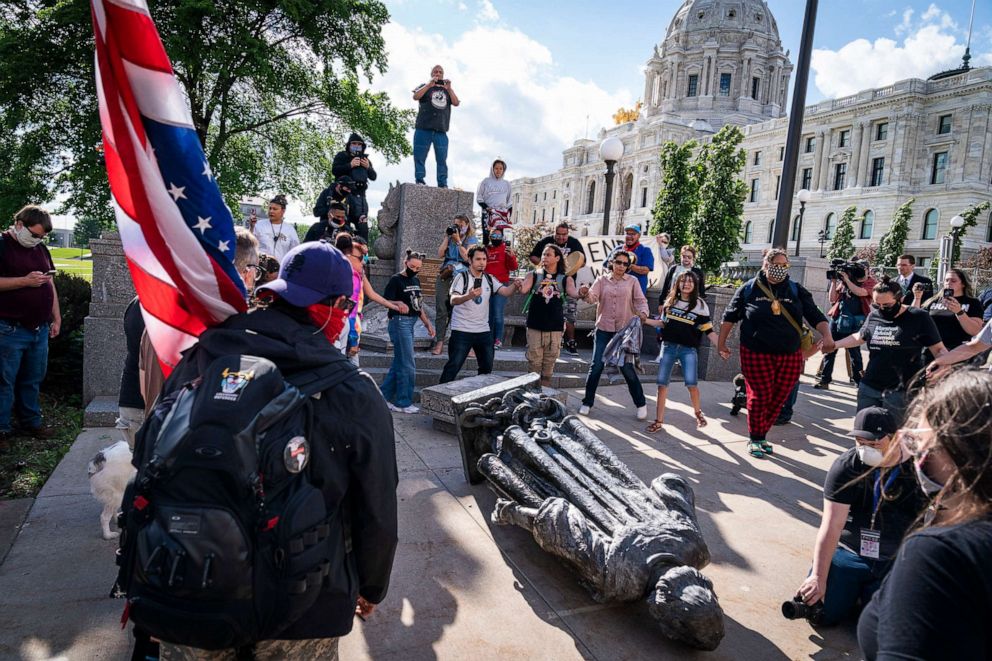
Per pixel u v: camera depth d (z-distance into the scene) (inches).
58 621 106.3
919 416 52.1
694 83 3708.2
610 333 257.9
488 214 382.9
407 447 207.0
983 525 42.8
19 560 124.9
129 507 58.6
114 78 70.8
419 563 132.9
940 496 46.8
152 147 73.4
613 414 267.4
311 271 67.7
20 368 201.2
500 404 176.6
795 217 2797.7
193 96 776.9
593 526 125.4
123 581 58.0
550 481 140.4
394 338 248.5
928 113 2405.3
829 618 116.6
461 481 179.3
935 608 40.3
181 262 76.6
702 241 1230.3
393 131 959.6
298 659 62.6
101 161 616.1
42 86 722.8
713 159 1237.1
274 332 64.9
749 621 119.5
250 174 872.9
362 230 400.8
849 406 317.7
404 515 155.5
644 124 3467.0
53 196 788.0
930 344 192.1
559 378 314.2
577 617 117.0
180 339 83.7
